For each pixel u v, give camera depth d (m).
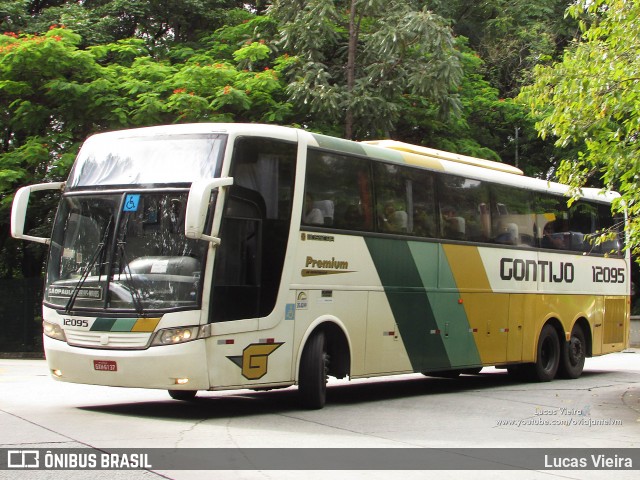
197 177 10.18
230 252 10.21
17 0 26.12
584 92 11.55
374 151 12.70
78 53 22.11
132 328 9.85
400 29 20.95
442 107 21.86
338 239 11.80
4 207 22.92
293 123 22.12
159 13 26.98
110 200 10.46
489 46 30.33
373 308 12.43
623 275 19.50
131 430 9.09
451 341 14.09
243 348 10.30
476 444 9.06
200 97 21.12
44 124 23.09
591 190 18.69
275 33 24.00
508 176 15.95
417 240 13.41
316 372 11.38
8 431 8.85
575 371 17.72
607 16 12.16
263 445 8.39
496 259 15.30
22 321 27.36
